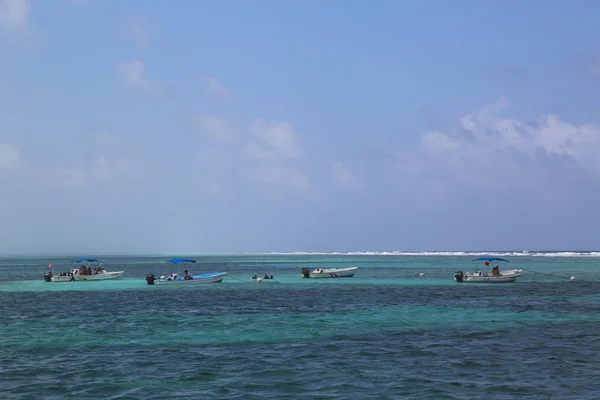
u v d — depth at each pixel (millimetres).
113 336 27219
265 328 29391
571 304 40594
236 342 25297
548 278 74000
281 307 39812
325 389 17375
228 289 58812
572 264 130125
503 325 30078
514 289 55312
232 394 16906
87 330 29188
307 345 24422
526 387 17469
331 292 53375
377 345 24297
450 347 23781
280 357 21906
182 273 103375
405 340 25516
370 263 155750
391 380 18375
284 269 122125
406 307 39094
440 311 36531
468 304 40875
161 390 17391
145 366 20500
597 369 19781
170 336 27078
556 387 17453
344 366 20344
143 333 28078
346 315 34656
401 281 69750
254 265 154000
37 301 46688
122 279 79750
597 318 32781
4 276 96625
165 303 43875
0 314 37000
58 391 17375
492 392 16953
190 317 34344
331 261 191625
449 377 18734
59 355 22578
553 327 29297
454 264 141375
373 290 55312
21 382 18438
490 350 23109
